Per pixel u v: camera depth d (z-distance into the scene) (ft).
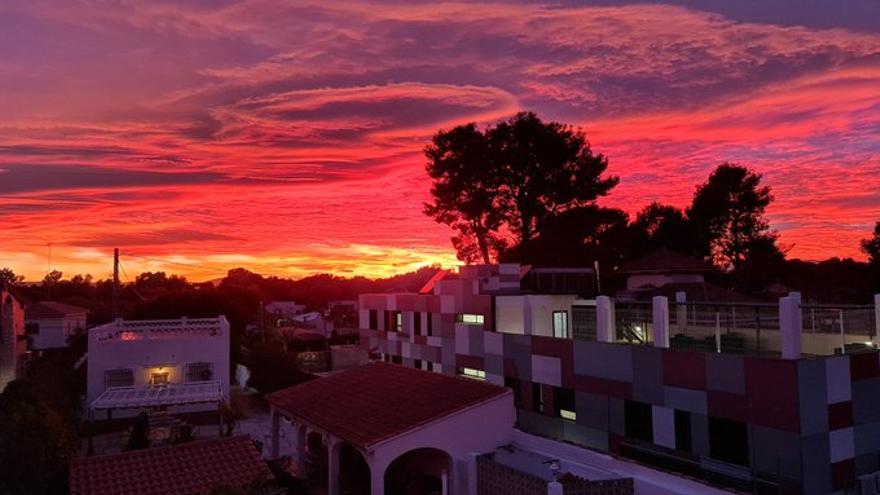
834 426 49.67
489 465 57.98
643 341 73.00
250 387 147.02
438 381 74.38
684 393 57.26
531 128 150.61
